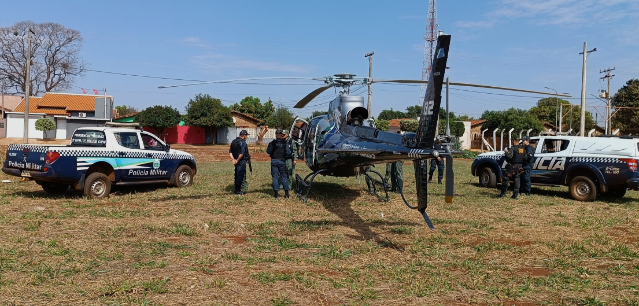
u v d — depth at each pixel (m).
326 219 8.16
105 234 6.59
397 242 6.49
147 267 5.07
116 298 4.11
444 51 6.09
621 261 5.71
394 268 5.21
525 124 48.53
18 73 56.44
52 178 9.60
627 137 11.78
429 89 6.29
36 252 5.54
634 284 4.78
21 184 12.49
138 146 11.45
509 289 4.54
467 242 6.57
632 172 11.02
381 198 10.63
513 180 11.81
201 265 5.21
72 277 4.66
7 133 45.59
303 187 12.48
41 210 8.50
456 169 22.36
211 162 25.00
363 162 8.64
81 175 10.02
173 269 5.04
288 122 58.28
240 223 7.61
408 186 13.69
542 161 12.73
